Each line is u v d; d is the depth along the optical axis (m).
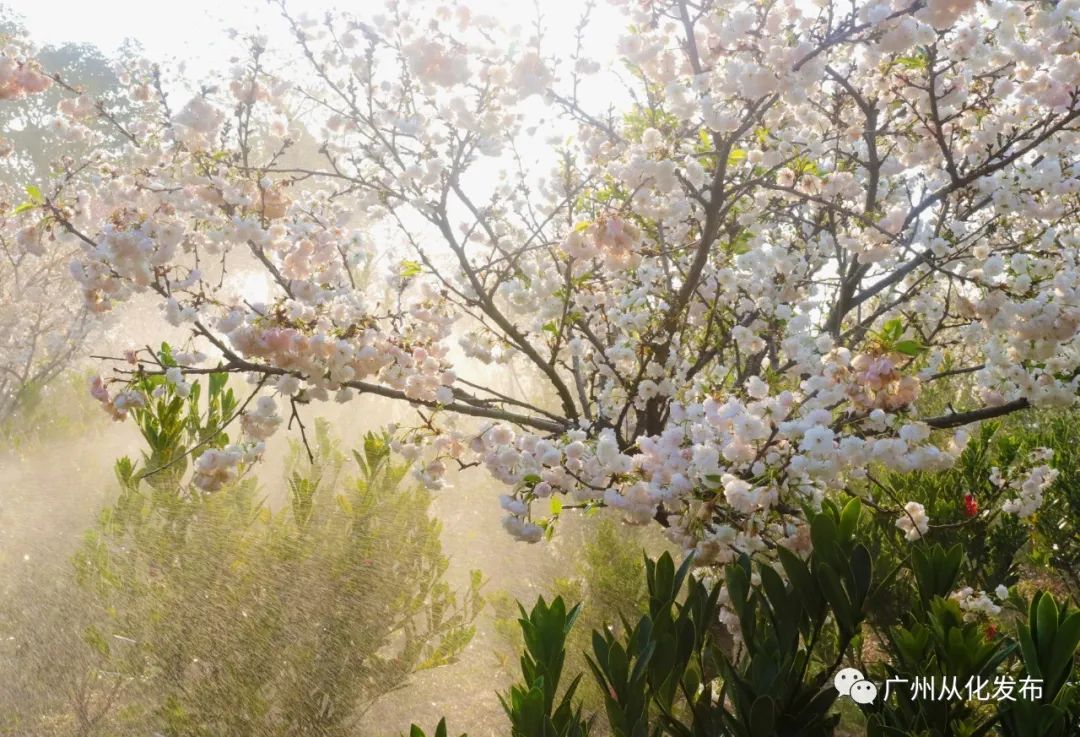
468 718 3.40
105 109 3.75
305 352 3.18
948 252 4.01
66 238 3.48
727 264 4.41
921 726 2.29
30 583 3.24
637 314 3.93
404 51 3.41
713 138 3.61
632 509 3.12
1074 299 3.17
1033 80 3.90
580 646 3.89
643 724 2.05
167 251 3.20
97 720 3.02
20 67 3.67
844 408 3.25
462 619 3.66
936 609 2.38
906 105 4.34
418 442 3.69
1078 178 4.19
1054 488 5.95
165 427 3.67
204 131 3.54
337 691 3.35
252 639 3.27
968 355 5.04
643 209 3.47
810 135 4.28
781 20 3.38
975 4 3.22
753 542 2.96
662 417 4.20
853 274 4.38
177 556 3.35
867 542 4.48
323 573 3.46
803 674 2.38
